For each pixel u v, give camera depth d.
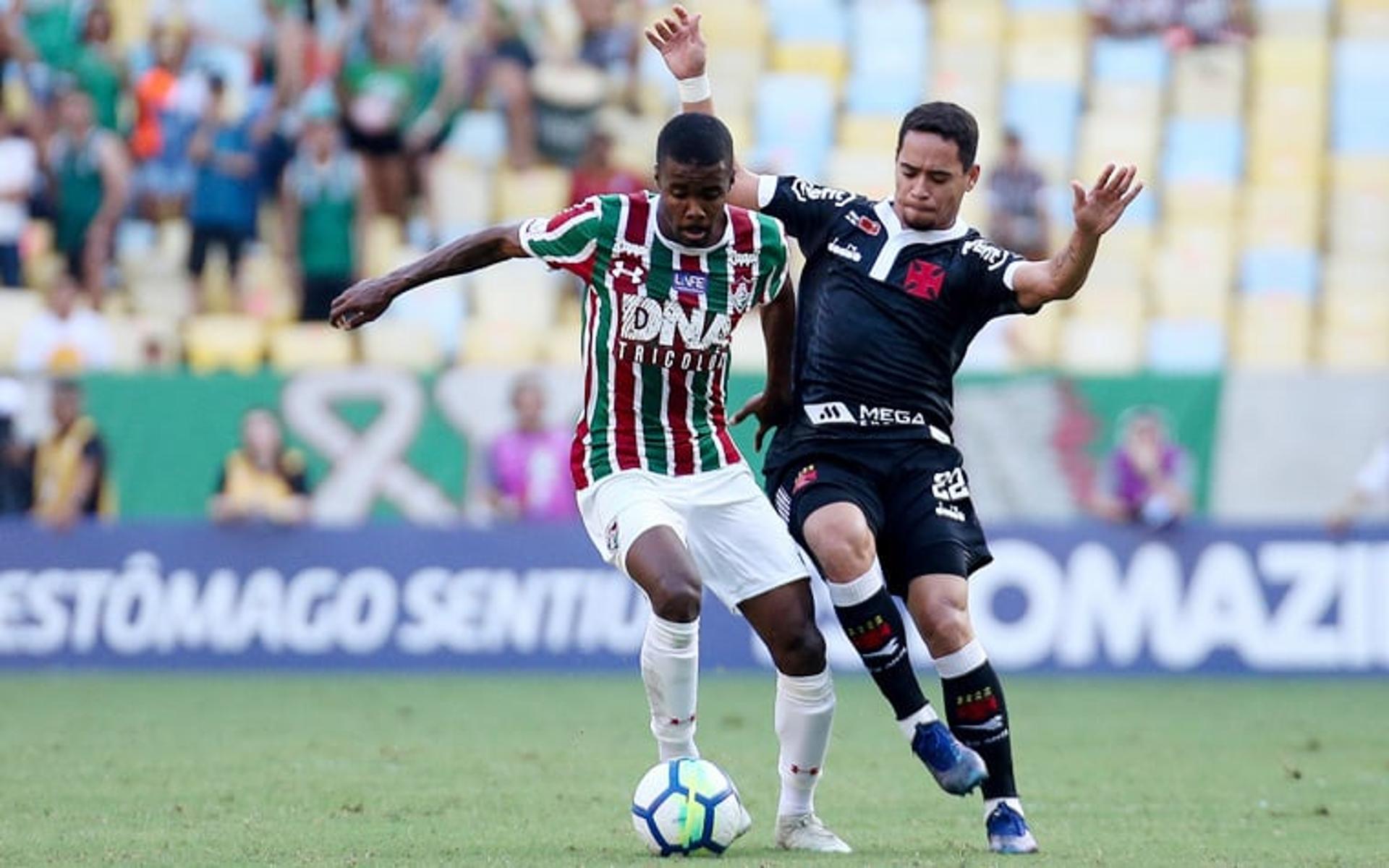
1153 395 52.34
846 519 21.81
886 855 22.05
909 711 21.38
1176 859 22.06
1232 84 70.75
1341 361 64.38
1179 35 71.50
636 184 66.00
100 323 61.88
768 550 22.38
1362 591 50.50
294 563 53.47
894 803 27.95
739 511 22.56
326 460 54.12
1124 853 22.56
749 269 22.41
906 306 22.61
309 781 30.23
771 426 24.42
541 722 40.25
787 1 72.81
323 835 23.94
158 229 66.06
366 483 54.00
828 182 68.75
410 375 54.09
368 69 65.44
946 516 22.45
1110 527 51.34
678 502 22.47
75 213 64.75
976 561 22.81
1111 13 72.00
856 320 22.69
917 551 22.28
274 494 53.81
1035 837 24.12
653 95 69.88
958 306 22.64
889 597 21.66
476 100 68.00
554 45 69.12
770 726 39.41
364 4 66.25
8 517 54.47
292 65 65.19
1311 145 69.31
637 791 21.95
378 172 65.44
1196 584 51.09
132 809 26.73
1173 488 51.53
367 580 53.16
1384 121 69.88
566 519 53.47
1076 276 21.50
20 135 65.44
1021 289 22.08
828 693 22.41
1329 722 40.66
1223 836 24.36
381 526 53.19
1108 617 51.16
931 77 71.38
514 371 53.78
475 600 52.81
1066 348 63.59
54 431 54.44
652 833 21.69
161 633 53.62
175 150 66.56
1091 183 68.44
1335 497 52.59
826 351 22.83
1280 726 39.81
